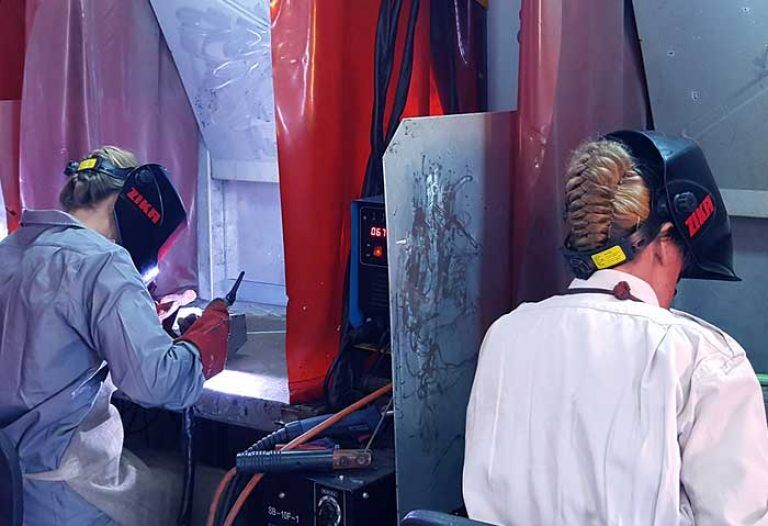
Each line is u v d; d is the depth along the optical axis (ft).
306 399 6.98
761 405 4.04
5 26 8.70
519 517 4.24
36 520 6.34
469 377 6.24
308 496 5.98
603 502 3.97
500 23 7.86
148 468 7.22
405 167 5.59
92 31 8.38
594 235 4.50
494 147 6.23
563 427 4.18
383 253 6.68
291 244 6.80
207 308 6.98
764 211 6.66
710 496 3.86
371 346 6.90
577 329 4.34
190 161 9.37
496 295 6.37
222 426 8.23
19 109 8.68
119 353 6.06
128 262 6.31
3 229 9.55
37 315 6.13
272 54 6.62
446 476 6.12
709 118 6.68
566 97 6.15
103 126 8.64
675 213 4.43
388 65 6.89
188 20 8.58
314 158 6.76
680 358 4.06
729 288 7.01
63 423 6.34
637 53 6.79
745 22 6.37
